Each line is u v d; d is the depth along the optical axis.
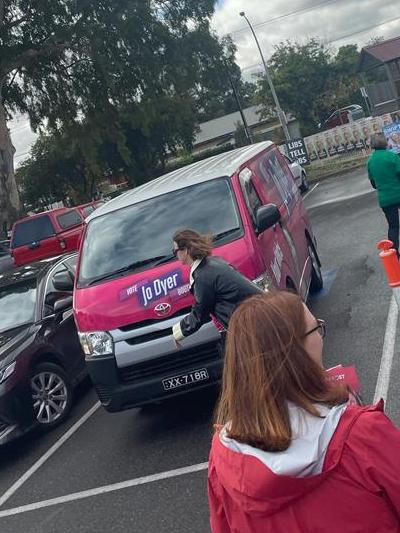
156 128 47.09
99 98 35.34
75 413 8.19
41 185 55.06
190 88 37.38
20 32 32.50
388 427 1.70
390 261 5.75
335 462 1.66
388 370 6.39
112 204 7.88
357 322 8.05
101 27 32.78
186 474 5.70
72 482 6.25
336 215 17.00
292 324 1.80
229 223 6.82
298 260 8.22
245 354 1.79
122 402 6.45
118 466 6.28
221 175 7.34
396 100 43.22
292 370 1.75
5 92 34.62
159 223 7.15
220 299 5.28
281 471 1.63
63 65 34.28
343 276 10.41
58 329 8.40
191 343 6.21
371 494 1.66
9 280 9.18
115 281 6.66
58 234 20.62
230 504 1.79
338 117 57.53
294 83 62.78
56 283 7.78
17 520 5.83
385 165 9.90
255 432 1.70
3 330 8.32
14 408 7.35
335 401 1.75
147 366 6.38
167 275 6.43
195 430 6.56
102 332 6.44
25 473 6.82
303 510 1.68
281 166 9.95
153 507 5.31
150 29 33.94
